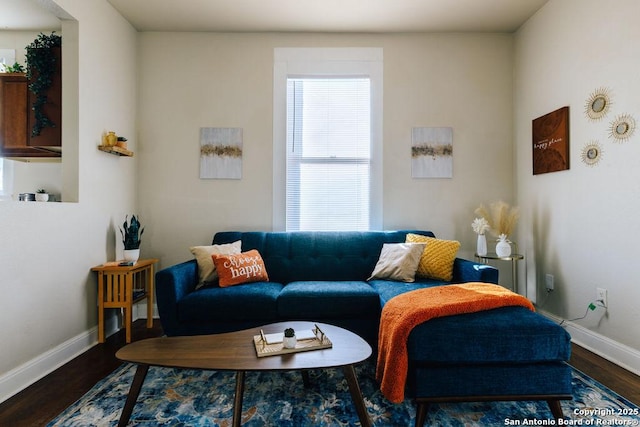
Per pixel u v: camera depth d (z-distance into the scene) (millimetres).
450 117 3074
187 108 3035
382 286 2273
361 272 2666
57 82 2314
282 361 1270
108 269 2371
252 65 3047
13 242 1757
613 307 2031
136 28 2988
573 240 2354
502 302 1631
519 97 2992
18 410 1555
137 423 1453
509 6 2674
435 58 3066
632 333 1910
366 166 3102
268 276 2656
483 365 1436
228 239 2779
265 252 2734
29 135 2354
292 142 3098
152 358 1295
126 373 1920
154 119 3035
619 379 1812
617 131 2002
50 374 1913
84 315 2303
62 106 2248
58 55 2314
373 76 3061
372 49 3059
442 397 1407
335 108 3096
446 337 1428
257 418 1488
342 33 3059
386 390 1492
